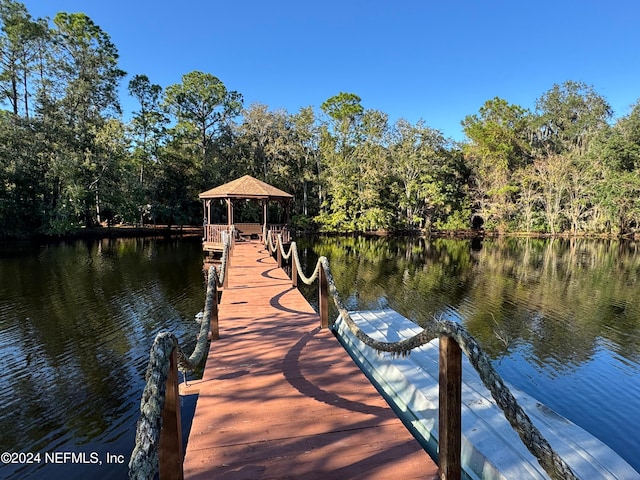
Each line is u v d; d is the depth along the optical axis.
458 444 1.73
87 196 22.75
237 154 30.59
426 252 19.17
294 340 4.05
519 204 29.22
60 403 4.78
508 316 8.55
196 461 2.01
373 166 29.38
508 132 32.69
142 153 28.50
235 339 4.10
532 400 2.71
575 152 29.22
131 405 4.75
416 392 2.85
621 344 6.89
